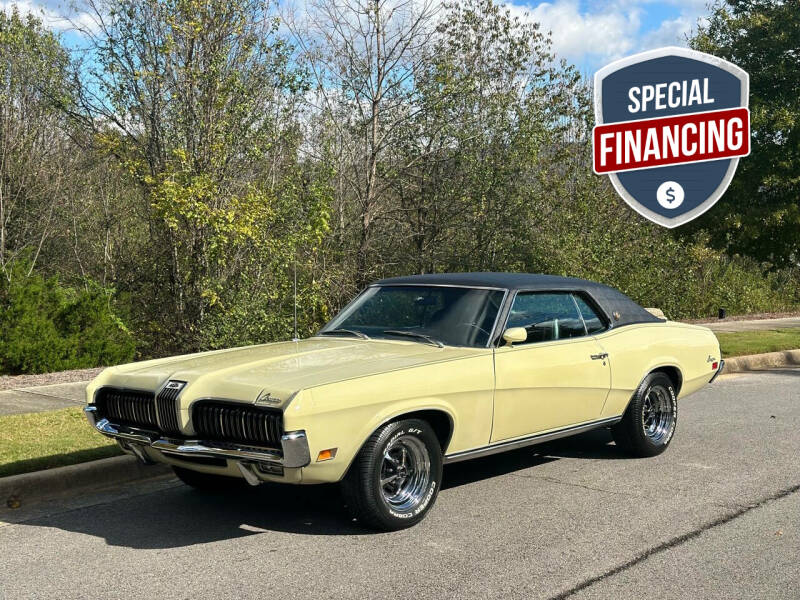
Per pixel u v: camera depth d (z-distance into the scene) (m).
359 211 18.30
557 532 5.19
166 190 12.99
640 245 20.69
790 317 24.45
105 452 6.69
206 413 4.95
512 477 6.63
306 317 15.51
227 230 13.53
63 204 19.62
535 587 4.27
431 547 4.90
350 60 16.88
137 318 15.44
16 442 7.03
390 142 17.56
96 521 5.47
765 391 11.20
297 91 15.08
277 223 14.67
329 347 5.89
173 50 13.81
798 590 4.23
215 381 5.08
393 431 5.09
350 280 17.22
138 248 16.41
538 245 18.03
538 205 18.50
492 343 5.88
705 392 11.12
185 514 5.63
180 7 13.65
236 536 5.14
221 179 14.34
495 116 17.91
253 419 4.76
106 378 5.64
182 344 14.85
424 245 18.91
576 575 4.43
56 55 15.18
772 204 21.34
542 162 18.59
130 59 14.29
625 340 6.97
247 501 5.95
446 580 4.37
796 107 20.66
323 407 4.71
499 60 18.30
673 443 7.86
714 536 5.09
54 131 19.19
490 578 4.39
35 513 5.66
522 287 6.29
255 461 4.73
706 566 4.57
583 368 6.42
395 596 4.15
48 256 19.95
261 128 14.59
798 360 15.00
